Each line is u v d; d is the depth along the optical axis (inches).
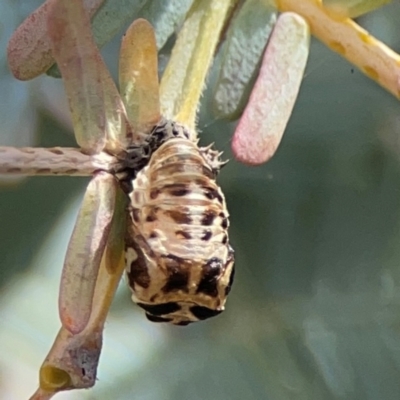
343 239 3.8
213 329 3.6
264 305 3.7
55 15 1.8
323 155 3.8
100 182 1.8
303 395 3.4
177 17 2.1
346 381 3.5
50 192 3.5
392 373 3.5
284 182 3.8
